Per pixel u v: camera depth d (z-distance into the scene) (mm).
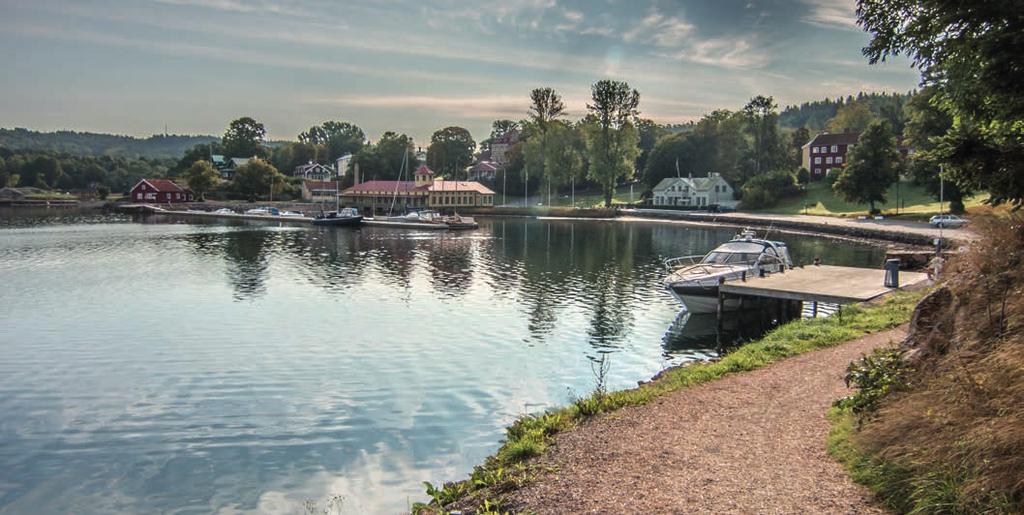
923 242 64812
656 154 150625
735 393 16062
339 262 57469
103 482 15422
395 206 152375
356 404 20578
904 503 9086
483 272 51250
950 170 13492
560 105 140000
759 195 122188
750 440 12469
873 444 10688
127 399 21109
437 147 195000
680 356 26344
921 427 10148
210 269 52000
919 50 13625
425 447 17172
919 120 80875
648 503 9969
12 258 57781
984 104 13594
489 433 18125
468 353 26797
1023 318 11078
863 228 77312
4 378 23266
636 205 143000
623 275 49375
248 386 22453
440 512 11141
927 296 14328
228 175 193375
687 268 35625
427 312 35312
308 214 132625
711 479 10664
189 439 17812
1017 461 8281
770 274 35062
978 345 11492
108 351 26938
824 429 12766
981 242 14039
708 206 125750
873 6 14062
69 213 132500
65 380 23062
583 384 22672
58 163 195125
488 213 140125
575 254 64062
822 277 33844
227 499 14547
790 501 9578
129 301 38188
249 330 30891
